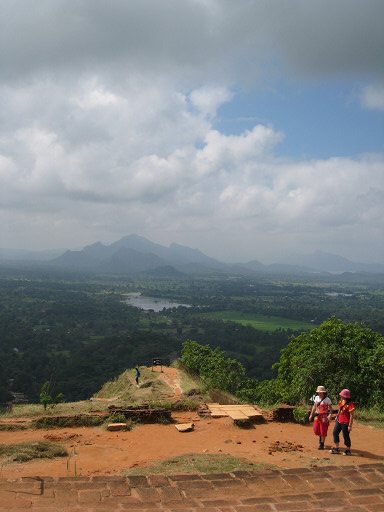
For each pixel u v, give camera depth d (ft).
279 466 25.86
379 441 32.86
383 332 303.48
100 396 82.33
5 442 30.48
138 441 31.83
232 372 87.20
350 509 19.26
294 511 18.94
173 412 40.86
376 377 55.26
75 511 17.93
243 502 19.80
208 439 32.50
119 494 20.16
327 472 24.30
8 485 20.45
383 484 22.76
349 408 29.17
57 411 40.98
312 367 59.52
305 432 35.42
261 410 40.24
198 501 19.75
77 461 26.96
